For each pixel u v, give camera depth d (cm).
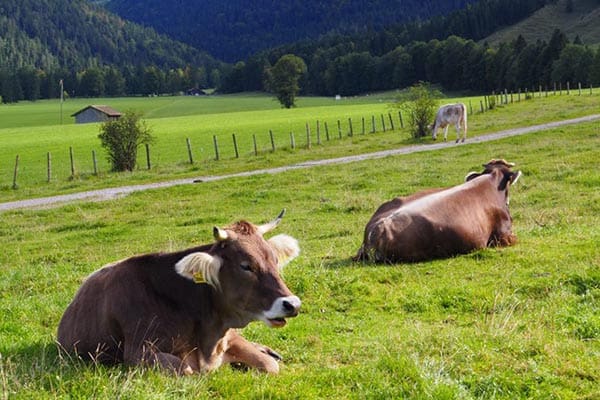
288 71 14600
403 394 721
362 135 6031
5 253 2212
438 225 1467
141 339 782
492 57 16500
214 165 4622
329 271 1342
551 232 1666
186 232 2317
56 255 2066
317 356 905
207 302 804
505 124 5812
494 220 1565
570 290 1148
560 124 5441
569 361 812
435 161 3672
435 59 18362
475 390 742
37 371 765
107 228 2548
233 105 17412
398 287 1267
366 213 2383
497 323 961
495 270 1332
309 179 3412
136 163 4919
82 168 5138
